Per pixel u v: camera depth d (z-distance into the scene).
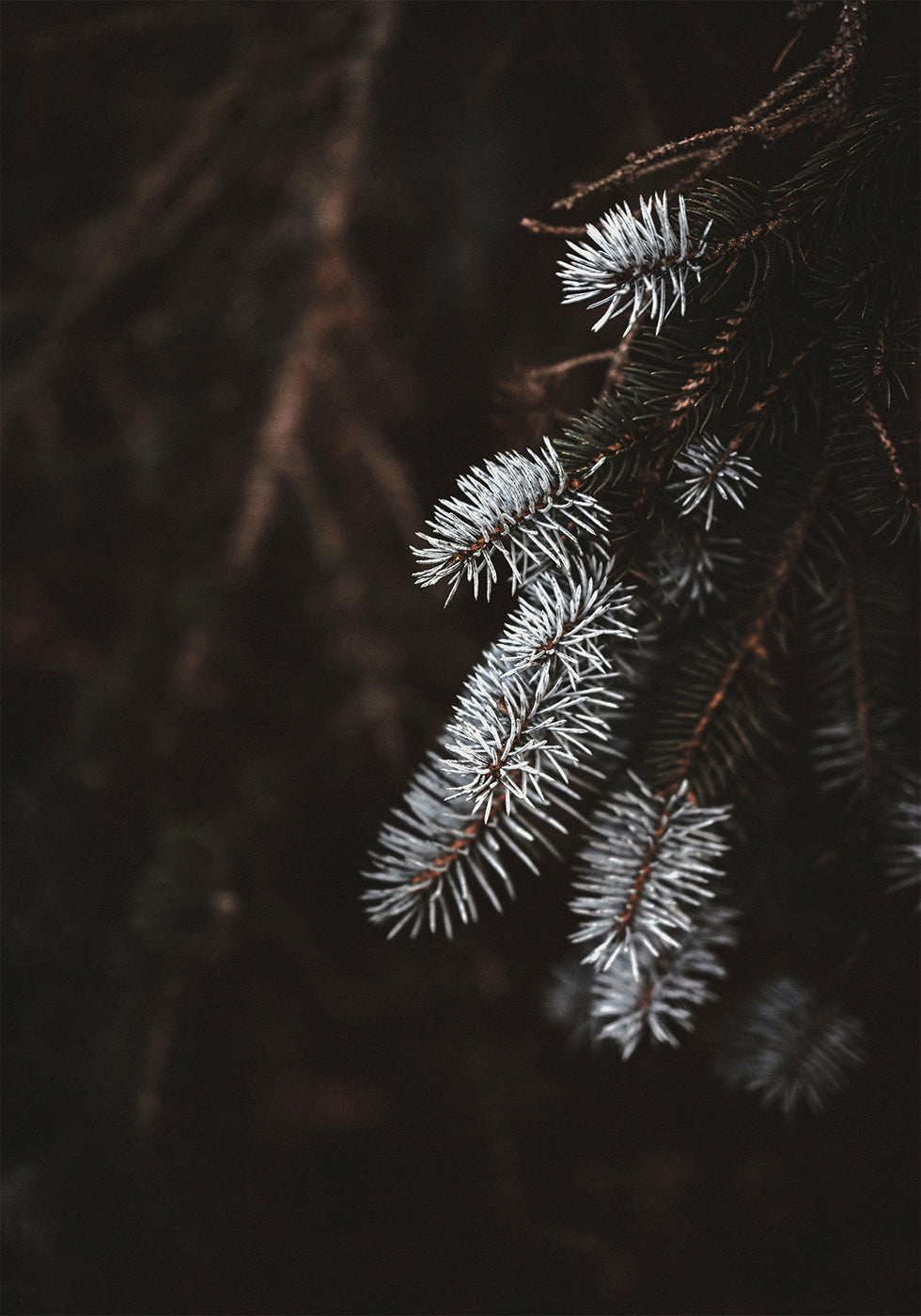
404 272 1.47
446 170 1.36
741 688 0.63
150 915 1.00
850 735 0.67
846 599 0.66
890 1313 1.27
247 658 1.28
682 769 0.62
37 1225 1.05
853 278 0.57
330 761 1.25
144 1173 1.07
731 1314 1.30
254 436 1.27
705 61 0.87
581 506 0.56
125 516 1.50
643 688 0.65
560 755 0.56
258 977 1.31
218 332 1.40
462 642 1.23
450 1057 1.39
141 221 1.32
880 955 0.69
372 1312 1.37
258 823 1.17
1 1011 1.09
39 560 1.55
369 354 1.29
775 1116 1.28
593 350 1.16
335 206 1.19
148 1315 1.12
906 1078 1.13
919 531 0.59
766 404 0.58
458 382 1.37
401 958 1.35
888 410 0.59
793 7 0.60
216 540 1.33
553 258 1.25
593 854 0.59
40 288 1.45
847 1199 1.32
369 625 1.21
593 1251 1.31
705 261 0.55
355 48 1.25
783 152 0.58
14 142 1.49
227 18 1.30
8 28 1.30
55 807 1.15
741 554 0.63
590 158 1.13
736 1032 0.69
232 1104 1.26
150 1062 1.03
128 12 1.31
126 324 1.44
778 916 0.69
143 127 1.48
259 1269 1.36
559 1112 1.37
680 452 0.58
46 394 1.43
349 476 1.34
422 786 0.60
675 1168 1.38
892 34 0.62
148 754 1.19
